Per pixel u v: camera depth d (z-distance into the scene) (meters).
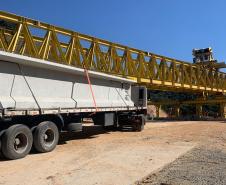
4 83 10.39
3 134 10.05
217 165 9.13
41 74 11.96
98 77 15.70
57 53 17.52
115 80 17.56
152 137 16.19
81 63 19.39
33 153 11.20
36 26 16.19
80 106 13.98
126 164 9.34
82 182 7.39
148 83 26.12
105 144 13.47
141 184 7.19
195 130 20.38
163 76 27.73
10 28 18.31
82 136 16.45
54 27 17.17
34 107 11.27
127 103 18.88
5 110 9.98
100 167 8.95
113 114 17.73
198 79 33.97
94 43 20.14
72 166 9.09
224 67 37.88
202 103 39.03
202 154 10.95
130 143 13.80
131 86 20.33
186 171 8.34
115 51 22.27
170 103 41.53
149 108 56.09
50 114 12.06
